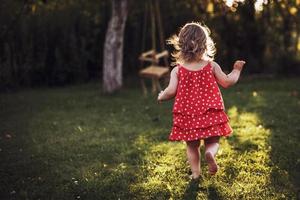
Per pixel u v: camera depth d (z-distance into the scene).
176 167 5.77
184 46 5.24
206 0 11.27
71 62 11.20
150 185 5.28
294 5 10.97
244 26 11.39
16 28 10.65
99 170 5.75
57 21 11.02
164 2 11.40
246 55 11.54
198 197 4.96
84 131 7.41
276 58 11.51
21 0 10.69
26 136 7.15
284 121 7.64
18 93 10.34
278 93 9.68
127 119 8.07
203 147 6.48
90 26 11.34
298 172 5.52
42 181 5.44
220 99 5.19
